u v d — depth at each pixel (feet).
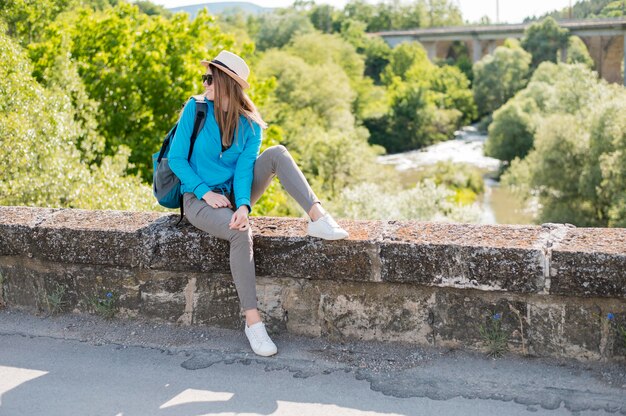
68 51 59.41
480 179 154.71
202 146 10.46
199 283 11.43
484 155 185.26
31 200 30.68
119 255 11.46
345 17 507.30
